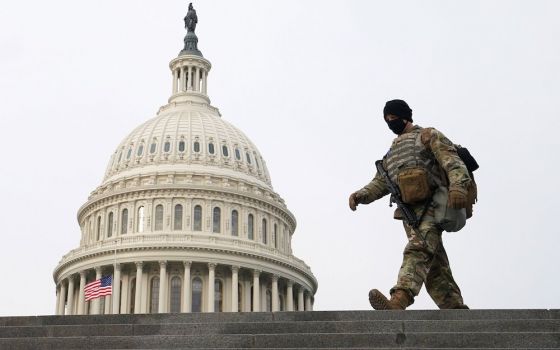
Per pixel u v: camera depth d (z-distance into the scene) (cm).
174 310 7962
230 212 8562
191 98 10019
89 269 8231
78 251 8369
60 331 1014
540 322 939
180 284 8094
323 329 962
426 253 974
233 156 9125
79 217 9181
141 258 7981
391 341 909
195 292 8094
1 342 961
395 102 1057
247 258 8200
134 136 9394
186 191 8488
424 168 995
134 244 7994
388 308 952
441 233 1013
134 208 8481
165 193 8462
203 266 8119
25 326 1027
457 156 970
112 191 8638
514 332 909
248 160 9356
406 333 911
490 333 899
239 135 9600
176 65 10381
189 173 8675
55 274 8756
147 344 945
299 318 1014
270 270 8344
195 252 8012
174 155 8906
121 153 9256
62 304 8600
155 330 997
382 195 1071
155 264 8112
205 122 9450
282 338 929
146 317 1043
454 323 942
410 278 960
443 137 986
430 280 1027
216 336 942
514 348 882
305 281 8862
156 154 8944
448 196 959
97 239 8669
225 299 8156
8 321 1076
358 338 916
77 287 8619
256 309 8088
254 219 8744
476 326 941
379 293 959
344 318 1001
